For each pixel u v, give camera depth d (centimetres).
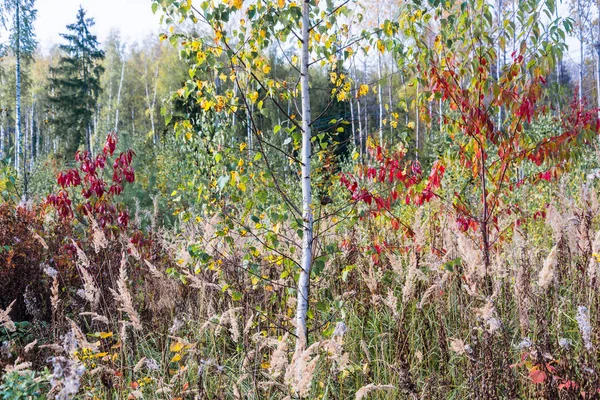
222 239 420
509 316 368
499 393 289
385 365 345
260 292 436
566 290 400
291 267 360
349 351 369
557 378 272
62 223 629
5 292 502
